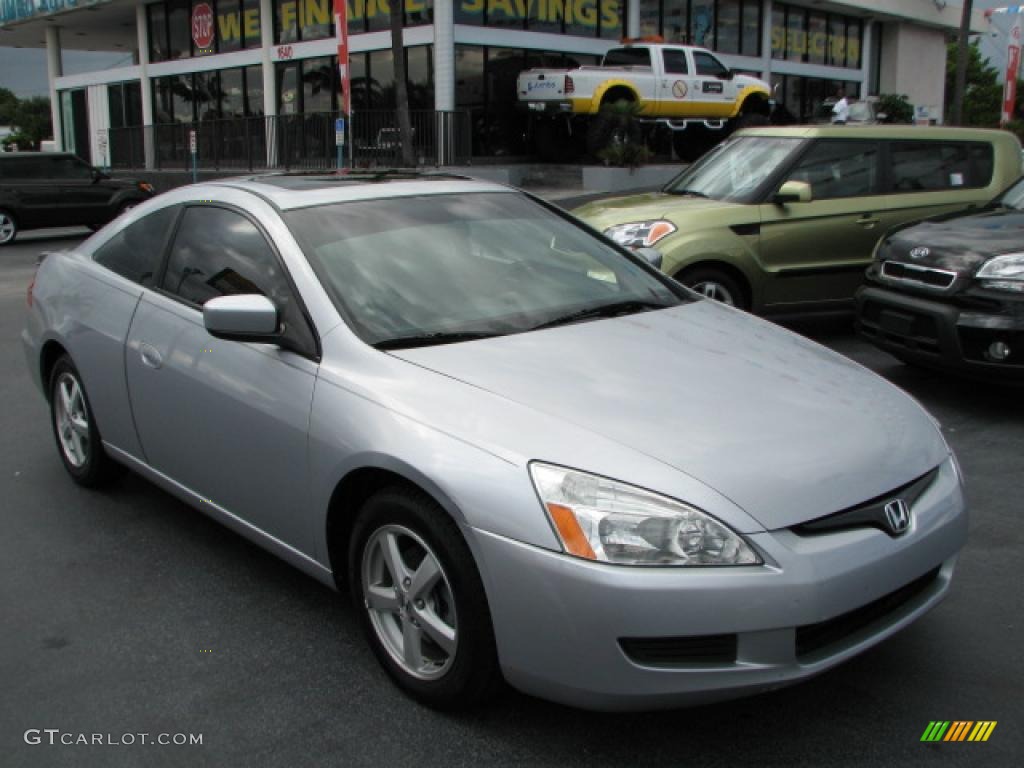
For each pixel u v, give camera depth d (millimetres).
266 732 3021
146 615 3773
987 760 2826
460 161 20828
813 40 30469
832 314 9789
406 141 18875
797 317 9648
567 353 3355
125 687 3283
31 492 5094
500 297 3770
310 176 4496
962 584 3914
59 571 4164
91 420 4789
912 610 2961
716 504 2639
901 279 6426
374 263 3725
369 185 4234
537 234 4270
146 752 2938
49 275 5156
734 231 7695
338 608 3812
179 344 3994
